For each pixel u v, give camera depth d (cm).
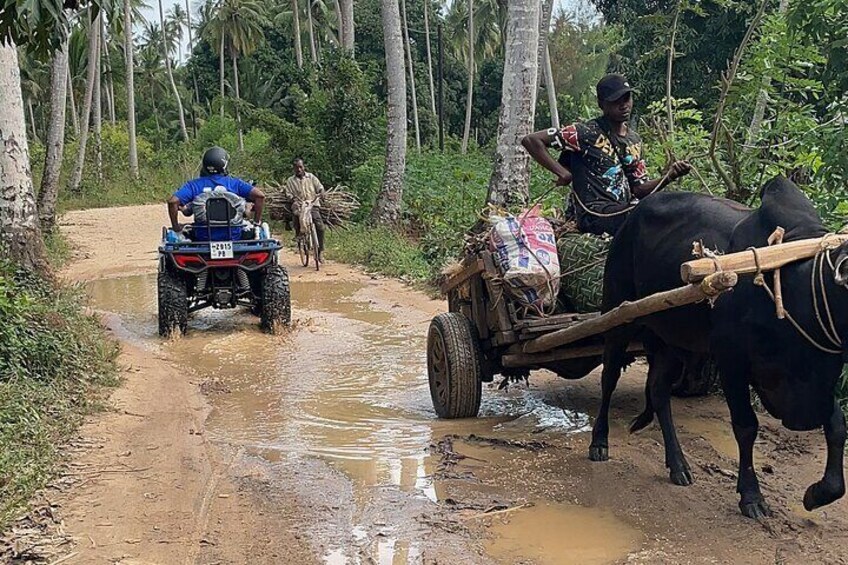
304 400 805
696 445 641
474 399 725
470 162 2773
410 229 2048
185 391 830
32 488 544
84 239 2197
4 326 766
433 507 543
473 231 771
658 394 599
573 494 561
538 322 668
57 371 786
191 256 1084
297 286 1496
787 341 468
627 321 551
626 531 502
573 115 3784
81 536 498
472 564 464
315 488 579
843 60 839
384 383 865
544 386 843
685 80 1936
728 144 815
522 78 1375
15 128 1092
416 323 1157
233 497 564
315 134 2467
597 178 686
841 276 435
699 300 479
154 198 3609
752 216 514
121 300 1382
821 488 478
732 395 503
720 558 462
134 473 602
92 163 3834
